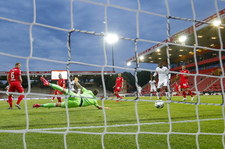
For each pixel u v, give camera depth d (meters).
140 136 2.75
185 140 2.55
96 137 2.73
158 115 4.75
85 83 38.09
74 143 2.46
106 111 5.71
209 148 2.26
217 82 23.27
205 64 27.61
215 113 5.00
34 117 4.71
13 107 7.84
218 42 23.53
